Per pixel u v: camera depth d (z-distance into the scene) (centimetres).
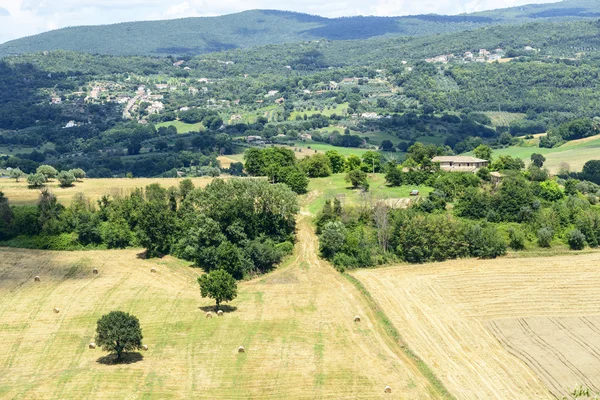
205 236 14788
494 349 10631
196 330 11169
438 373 9812
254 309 12269
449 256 15188
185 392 9119
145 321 11562
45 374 9675
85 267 14500
